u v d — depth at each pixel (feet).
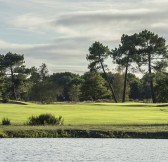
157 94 502.38
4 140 162.71
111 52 538.47
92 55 556.51
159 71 514.68
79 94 607.37
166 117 254.47
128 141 168.55
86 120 224.33
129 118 241.96
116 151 141.08
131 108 333.83
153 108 338.34
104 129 185.68
